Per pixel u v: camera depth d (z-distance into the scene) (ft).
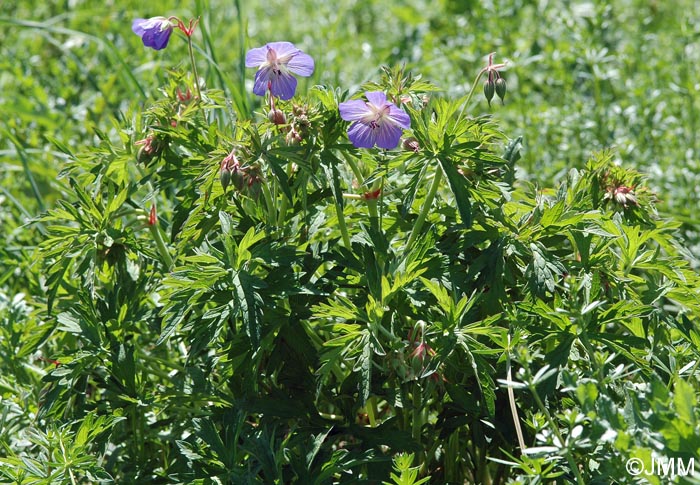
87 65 23.61
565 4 22.41
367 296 10.80
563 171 17.40
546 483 10.09
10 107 20.16
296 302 11.06
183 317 10.99
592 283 9.88
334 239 11.82
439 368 10.22
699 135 19.38
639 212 11.72
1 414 12.67
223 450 10.02
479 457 11.32
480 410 10.50
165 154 11.57
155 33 11.67
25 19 26.27
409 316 10.56
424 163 10.37
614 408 8.34
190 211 11.29
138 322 12.30
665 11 24.95
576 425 9.16
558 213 10.43
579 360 10.83
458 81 21.26
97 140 19.29
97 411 11.25
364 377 9.75
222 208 10.98
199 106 11.67
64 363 11.37
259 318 9.75
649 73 20.45
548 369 9.85
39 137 20.15
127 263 12.16
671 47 21.66
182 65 13.17
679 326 10.84
